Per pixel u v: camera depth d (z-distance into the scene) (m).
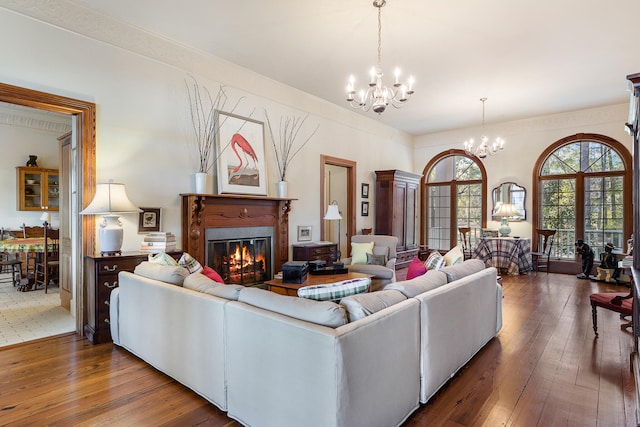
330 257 5.62
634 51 4.20
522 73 4.87
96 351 3.02
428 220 8.58
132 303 2.89
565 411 2.14
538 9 3.32
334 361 1.57
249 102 4.83
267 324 1.83
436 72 4.83
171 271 2.67
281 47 4.14
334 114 6.28
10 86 2.94
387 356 1.88
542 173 7.17
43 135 6.72
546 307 4.44
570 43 4.00
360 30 3.73
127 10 3.39
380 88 3.29
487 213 7.69
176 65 4.04
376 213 7.27
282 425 1.78
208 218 4.26
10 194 6.39
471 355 2.85
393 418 1.94
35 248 5.20
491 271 3.32
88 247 3.41
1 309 4.23
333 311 1.73
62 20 3.22
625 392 2.36
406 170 8.39
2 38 2.92
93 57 3.42
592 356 2.94
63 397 2.27
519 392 2.37
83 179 3.38
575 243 6.77
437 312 2.33
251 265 4.86
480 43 4.00
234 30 3.75
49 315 3.99
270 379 1.83
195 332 2.28
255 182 4.82
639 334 2.46
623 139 6.30
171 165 4.02
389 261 5.18
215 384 2.15
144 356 2.76
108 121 3.52
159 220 3.91
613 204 6.46
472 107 6.45
